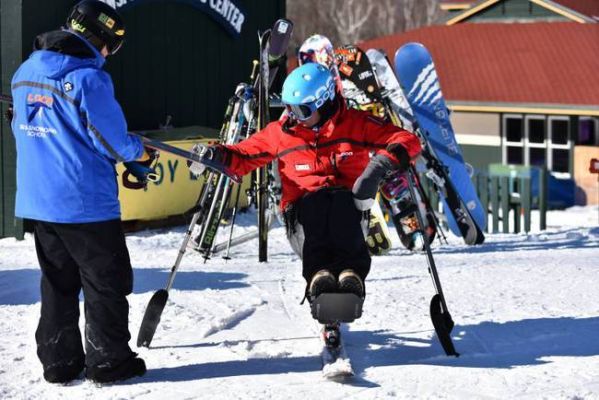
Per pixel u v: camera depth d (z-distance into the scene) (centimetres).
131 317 598
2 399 438
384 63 1232
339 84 1049
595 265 860
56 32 447
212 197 938
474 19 3169
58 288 462
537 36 2938
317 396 443
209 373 480
